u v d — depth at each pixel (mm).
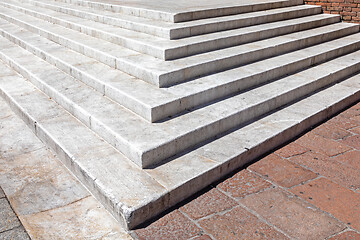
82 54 6430
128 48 6062
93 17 7699
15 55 7094
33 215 3395
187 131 4125
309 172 4074
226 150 4152
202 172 3711
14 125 5156
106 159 3920
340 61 7012
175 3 8258
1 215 3391
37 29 7949
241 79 5281
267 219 3324
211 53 5859
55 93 5281
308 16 8773
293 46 6922
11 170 4109
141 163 3730
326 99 5652
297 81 5820
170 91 4742
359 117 5484
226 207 3494
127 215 3156
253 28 7031
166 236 3133
